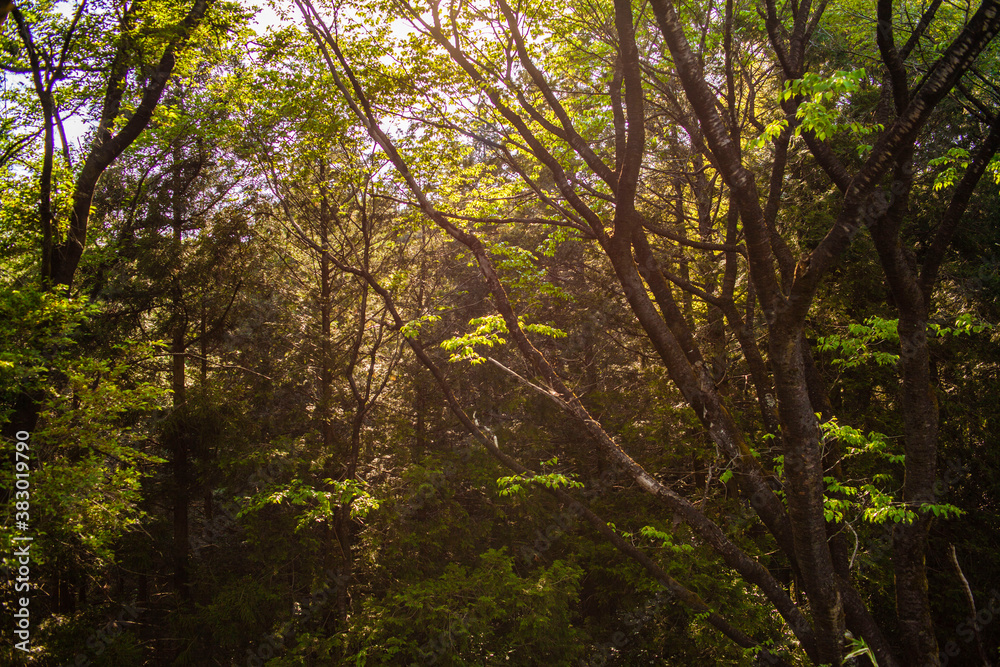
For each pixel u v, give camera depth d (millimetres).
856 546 7641
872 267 13203
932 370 15211
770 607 12930
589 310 17109
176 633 14461
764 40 11125
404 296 16297
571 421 16922
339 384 16312
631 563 14031
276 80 11266
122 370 9242
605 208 13000
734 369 14570
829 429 8039
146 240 15500
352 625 12578
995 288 13367
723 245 9430
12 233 12266
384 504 14492
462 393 18125
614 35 9617
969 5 9133
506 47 9508
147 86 11688
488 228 15766
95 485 8836
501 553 13359
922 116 5848
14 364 8133
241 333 15984
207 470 15125
